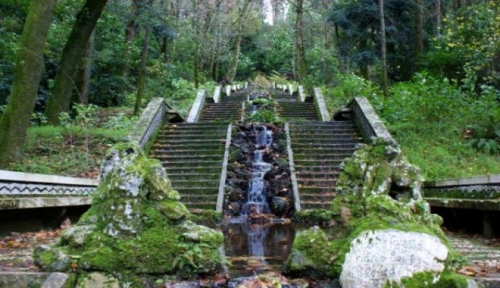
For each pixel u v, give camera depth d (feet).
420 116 37.73
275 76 106.32
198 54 83.41
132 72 73.26
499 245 17.13
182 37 89.25
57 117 40.68
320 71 89.35
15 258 13.58
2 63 43.01
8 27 43.55
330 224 12.05
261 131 36.47
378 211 10.96
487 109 34.99
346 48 76.89
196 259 10.77
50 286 9.73
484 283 9.55
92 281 10.07
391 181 11.73
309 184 28.19
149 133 33.32
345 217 11.69
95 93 60.18
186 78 85.76
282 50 129.80
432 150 32.99
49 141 35.47
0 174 16.53
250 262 13.33
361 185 12.06
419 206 11.29
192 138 35.09
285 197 27.63
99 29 58.03
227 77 90.84
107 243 10.71
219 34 92.43
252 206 27.30
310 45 109.09
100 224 11.07
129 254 10.51
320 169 29.91
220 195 26.71
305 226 23.02
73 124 39.06
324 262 10.77
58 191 21.79
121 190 11.12
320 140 34.17
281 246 16.70
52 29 48.32
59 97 41.06
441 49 49.62
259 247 16.46
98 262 10.28
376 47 69.46
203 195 26.99
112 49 59.11
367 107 35.68
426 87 39.42
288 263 11.14
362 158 12.39
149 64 77.77
